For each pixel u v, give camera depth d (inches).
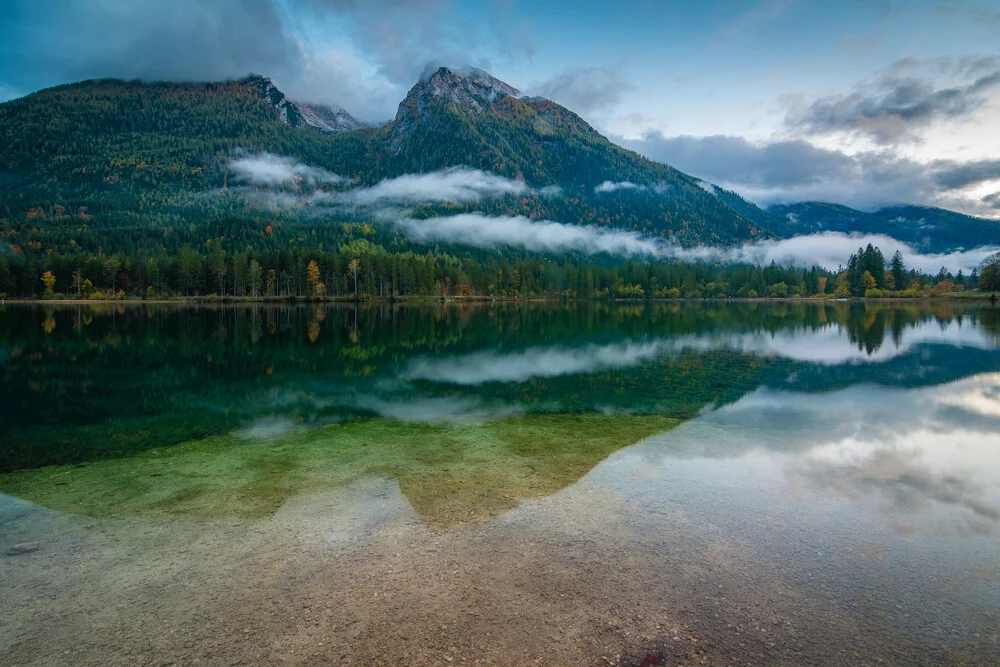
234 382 927.0
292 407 729.0
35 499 396.8
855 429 594.9
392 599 264.7
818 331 1907.0
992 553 311.3
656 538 328.2
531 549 314.5
